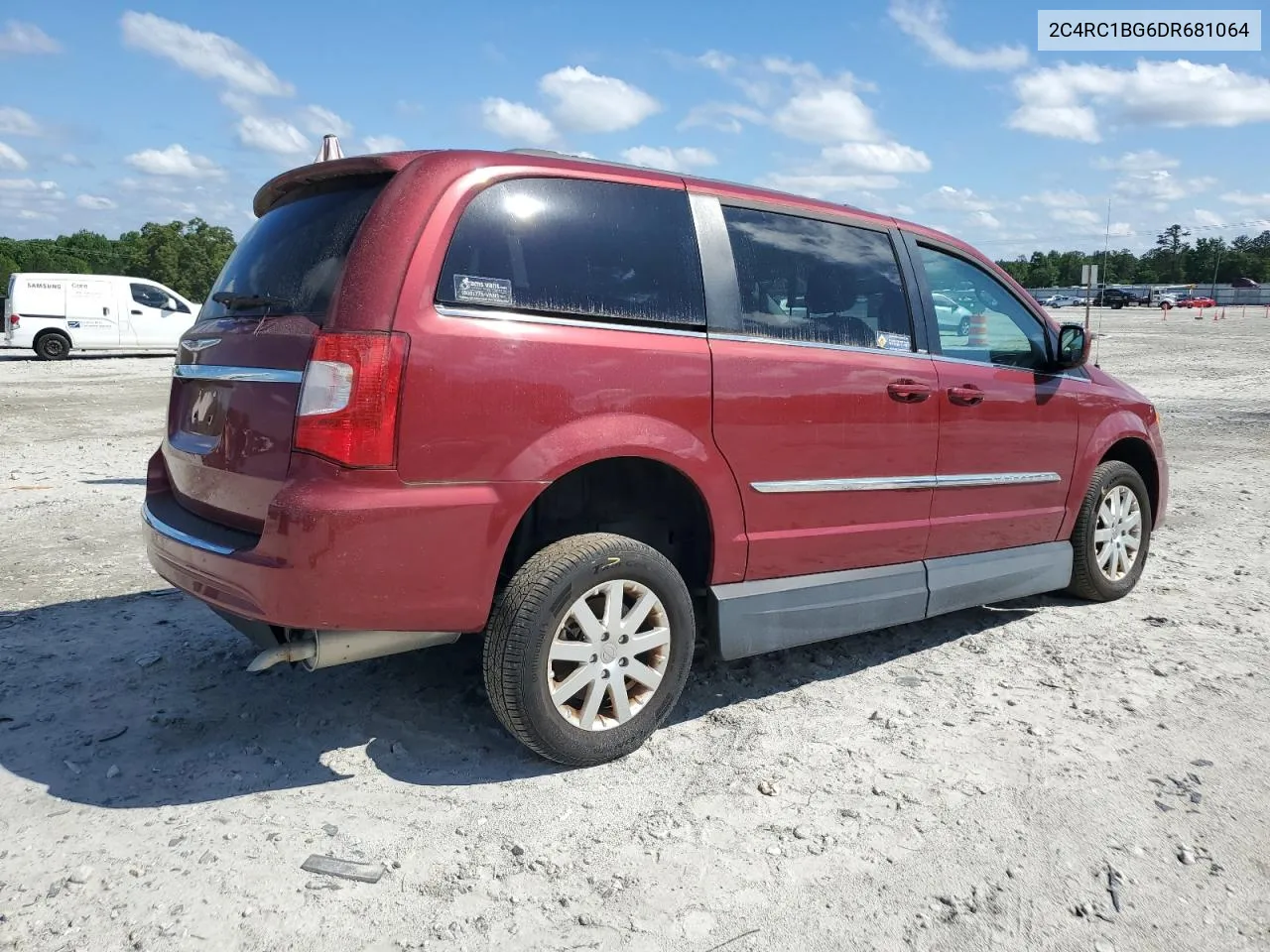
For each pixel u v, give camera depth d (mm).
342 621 2881
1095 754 3463
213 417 3336
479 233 3090
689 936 2459
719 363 3502
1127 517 5367
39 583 5383
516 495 3061
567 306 3217
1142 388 18875
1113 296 82812
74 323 23531
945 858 2811
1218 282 146000
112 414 13766
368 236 2963
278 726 3619
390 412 2859
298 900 2564
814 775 3291
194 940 2404
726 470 3553
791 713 3812
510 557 3574
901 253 4332
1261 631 4828
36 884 2615
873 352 4055
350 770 3293
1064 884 2699
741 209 3797
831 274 4012
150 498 3807
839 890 2656
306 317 3012
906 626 4945
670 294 3471
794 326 3814
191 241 91500
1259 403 16266
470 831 2916
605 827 2951
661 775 3285
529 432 3072
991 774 3305
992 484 4539
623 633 3324
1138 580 5734
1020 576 4727
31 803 3031
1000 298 4789
